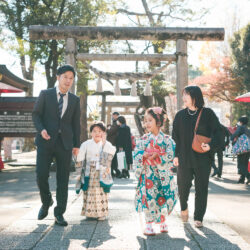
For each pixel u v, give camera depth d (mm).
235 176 11281
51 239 3705
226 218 5004
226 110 48188
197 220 4328
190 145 4344
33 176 11016
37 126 4293
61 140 4379
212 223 4504
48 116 4395
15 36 16031
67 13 15852
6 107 13492
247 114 27812
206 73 30812
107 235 3873
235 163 17047
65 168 4453
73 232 4000
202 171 4301
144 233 3926
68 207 5578
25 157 22281
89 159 4793
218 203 6250
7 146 18953
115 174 11305
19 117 13484
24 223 4410
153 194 4035
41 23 15242
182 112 4461
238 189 8188
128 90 22000
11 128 13492
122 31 11820
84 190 4746
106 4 16500
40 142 4363
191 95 4344
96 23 16203
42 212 4504
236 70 26078
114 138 10547
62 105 4410
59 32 11844
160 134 4230
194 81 28828
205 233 3990
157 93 21953
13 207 5707
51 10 15555
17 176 11016
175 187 4188
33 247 3424
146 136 4270
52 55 16203
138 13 25719
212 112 4359
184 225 4387
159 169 4105
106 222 4516
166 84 22484
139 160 4160
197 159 4312
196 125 4316
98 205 4609
